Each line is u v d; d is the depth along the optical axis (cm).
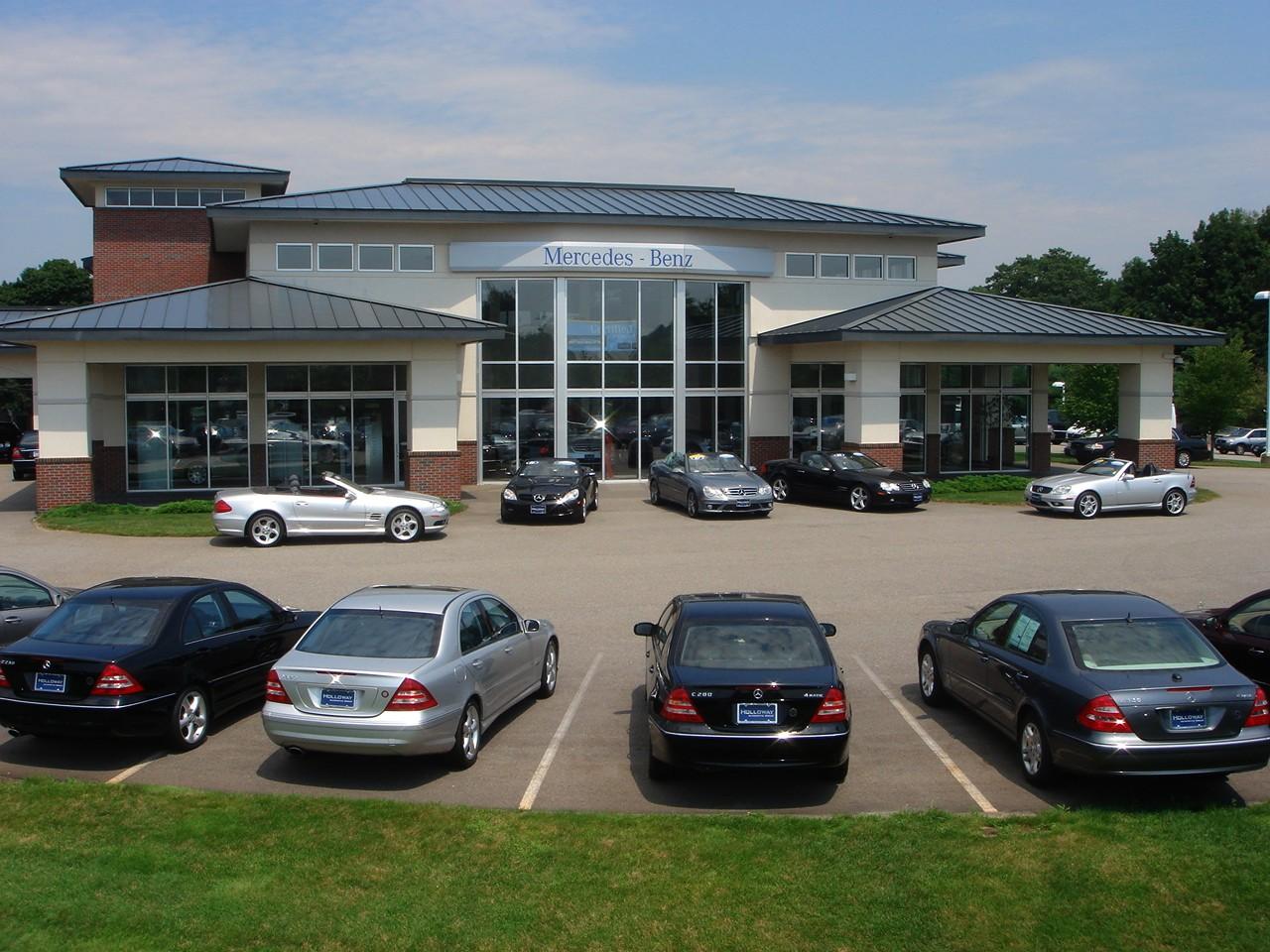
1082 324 3309
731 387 3531
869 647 1412
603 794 902
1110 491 2673
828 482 2869
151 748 1034
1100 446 4900
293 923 654
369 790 913
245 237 3562
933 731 1078
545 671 1200
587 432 3409
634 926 654
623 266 3366
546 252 3319
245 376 3042
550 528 2500
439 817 831
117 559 2045
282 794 894
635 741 1051
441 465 2847
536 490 2562
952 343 3180
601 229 3372
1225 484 3588
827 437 3581
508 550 2167
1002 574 1894
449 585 1805
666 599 1702
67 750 1026
